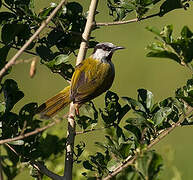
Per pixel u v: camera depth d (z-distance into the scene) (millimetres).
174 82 26297
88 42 10820
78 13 11227
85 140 19172
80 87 12094
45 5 24734
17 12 10828
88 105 10852
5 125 9930
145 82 26359
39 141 10289
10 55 25141
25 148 10078
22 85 25031
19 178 12016
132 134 9742
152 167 8109
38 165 10203
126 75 26562
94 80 12484
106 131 11195
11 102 10109
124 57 27234
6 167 10711
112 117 10602
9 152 10727
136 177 8297
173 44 8703
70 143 10453
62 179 10211
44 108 11914
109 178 9328
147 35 27844
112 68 13156
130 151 10047
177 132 20781
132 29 28000
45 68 25281
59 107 11930
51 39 11195
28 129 10008
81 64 11797
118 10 11562
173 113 10078
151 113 10133
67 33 11242
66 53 11422
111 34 27891
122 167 9086
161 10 10977
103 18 27812
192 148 13773
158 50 8617
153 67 26859
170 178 10539
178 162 13281
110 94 10711
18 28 10312
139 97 10242
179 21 29234
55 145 11914
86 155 12188
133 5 10828
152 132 9898
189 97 9680
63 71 11195
